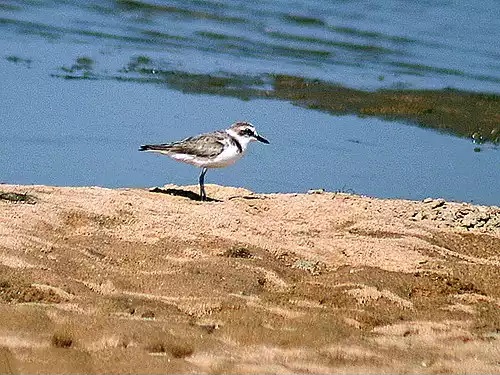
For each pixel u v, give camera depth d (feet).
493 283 42.50
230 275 40.19
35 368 31.71
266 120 71.41
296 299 39.24
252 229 45.60
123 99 72.84
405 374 33.63
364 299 39.55
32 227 42.29
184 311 37.14
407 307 39.32
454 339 36.81
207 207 47.93
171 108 71.67
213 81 79.10
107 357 32.78
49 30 88.07
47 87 73.97
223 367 32.91
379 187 60.54
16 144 62.80
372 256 44.32
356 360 34.35
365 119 73.97
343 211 49.96
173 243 42.88
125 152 63.00
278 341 35.29
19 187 47.29
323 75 82.84
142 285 38.99
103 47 85.10
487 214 51.96
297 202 50.80
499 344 36.68
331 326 36.52
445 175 63.57
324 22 98.02
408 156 66.69
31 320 34.32
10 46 82.58
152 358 32.91
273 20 97.40
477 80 84.64
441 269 43.39
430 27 99.19
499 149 69.92
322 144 67.72
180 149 51.88
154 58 83.35
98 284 38.60
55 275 38.22
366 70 85.35
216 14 97.91
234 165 63.10
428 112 76.28
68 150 62.39
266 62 85.25
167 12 96.84
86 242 41.93
